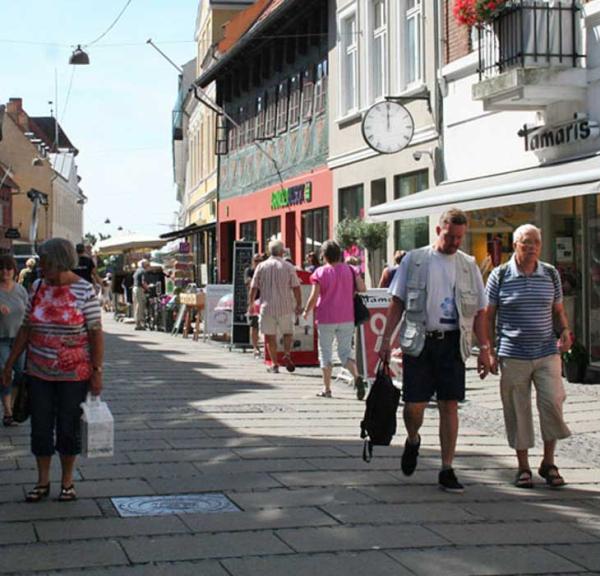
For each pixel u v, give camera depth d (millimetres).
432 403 12711
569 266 16109
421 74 21391
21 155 83562
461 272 8211
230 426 11102
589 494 8195
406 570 6086
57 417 7617
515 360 8414
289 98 31391
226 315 24359
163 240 44594
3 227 68188
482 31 17938
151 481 8336
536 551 6543
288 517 7258
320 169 28047
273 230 33531
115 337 26672
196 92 34969
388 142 20203
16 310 11219
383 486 8312
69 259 7625
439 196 17125
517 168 17688
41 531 6812
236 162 38406
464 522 7230
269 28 31109
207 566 6090
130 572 5957
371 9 24344
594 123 15273
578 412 12117
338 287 13609
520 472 8453
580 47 15695
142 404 12758
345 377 15328
